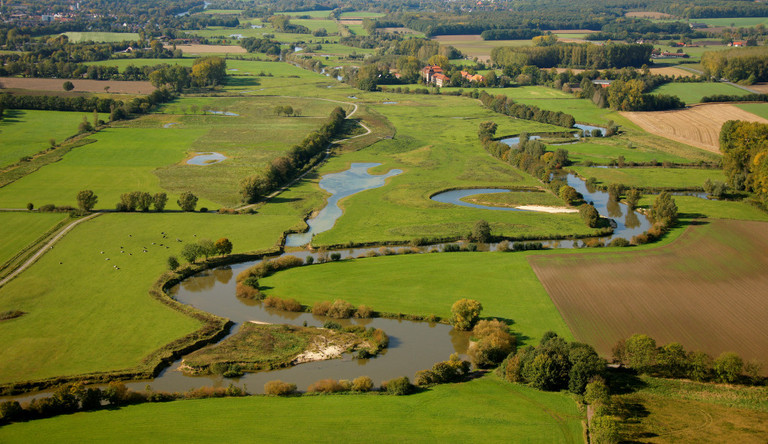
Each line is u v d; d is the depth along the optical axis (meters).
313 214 176.50
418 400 90.94
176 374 99.38
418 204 183.38
